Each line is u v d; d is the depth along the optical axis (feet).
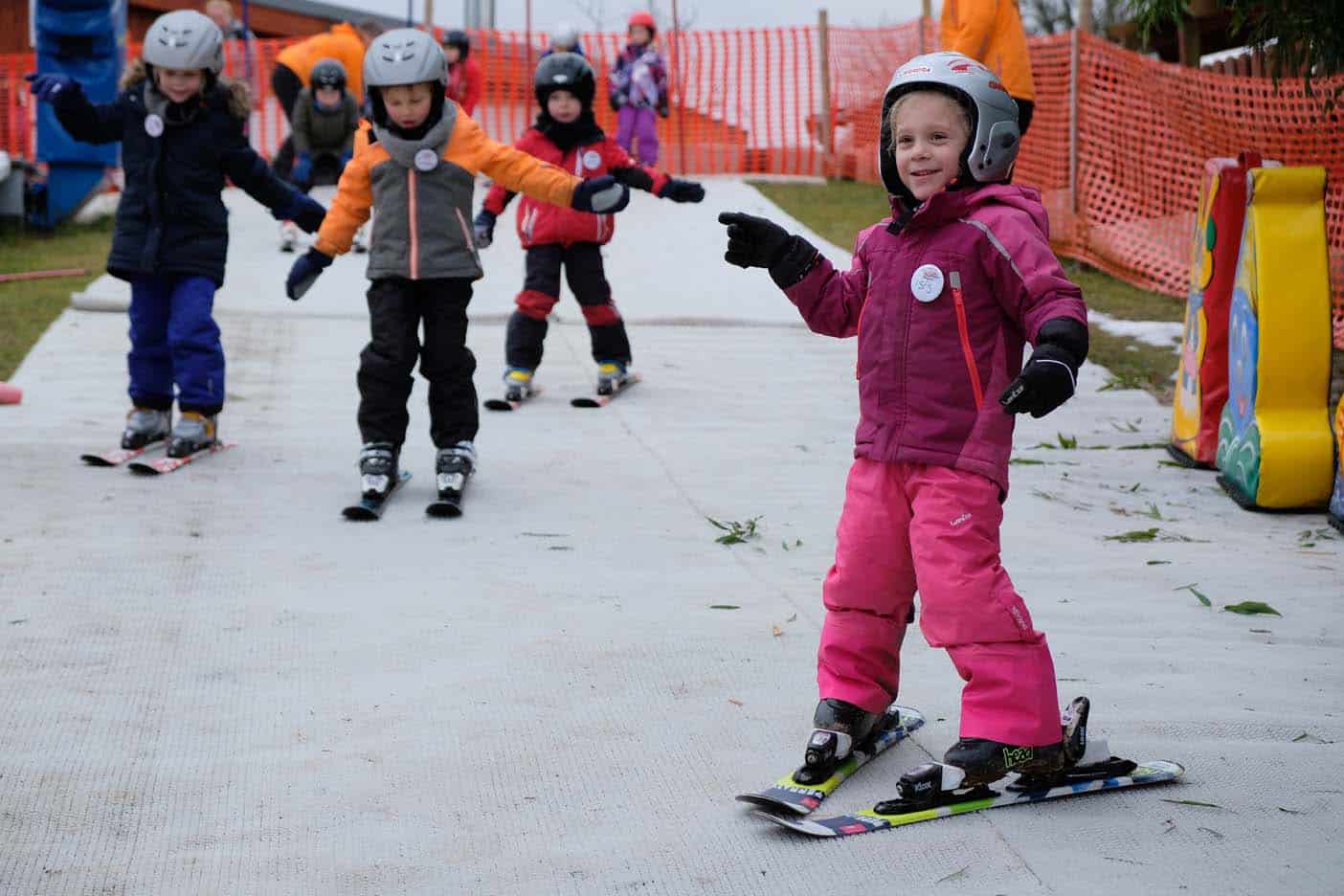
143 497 19.62
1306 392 20.21
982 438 10.25
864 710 10.76
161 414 22.33
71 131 21.09
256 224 46.83
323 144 44.91
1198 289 22.75
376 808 10.44
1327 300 20.15
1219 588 16.29
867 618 10.73
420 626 14.56
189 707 12.36
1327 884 9.14
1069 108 41.70
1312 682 13.15
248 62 58.08
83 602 15.11
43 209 48.67
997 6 32.37
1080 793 10.50
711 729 11.89
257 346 30.99
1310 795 10.52
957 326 10.27
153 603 15.17
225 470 21.30
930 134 10.44
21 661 13.34
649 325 34.78
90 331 31.53
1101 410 26.94
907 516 10.51
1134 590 16.19
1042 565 17.20
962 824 10.03
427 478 21.35
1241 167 21.67
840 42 62.13
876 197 54.54
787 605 15.40
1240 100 35.86
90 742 11.59
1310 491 19.99
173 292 21.70
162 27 20.65
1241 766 11.06
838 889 9.18
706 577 16.49
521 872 9.47
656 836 9.99
